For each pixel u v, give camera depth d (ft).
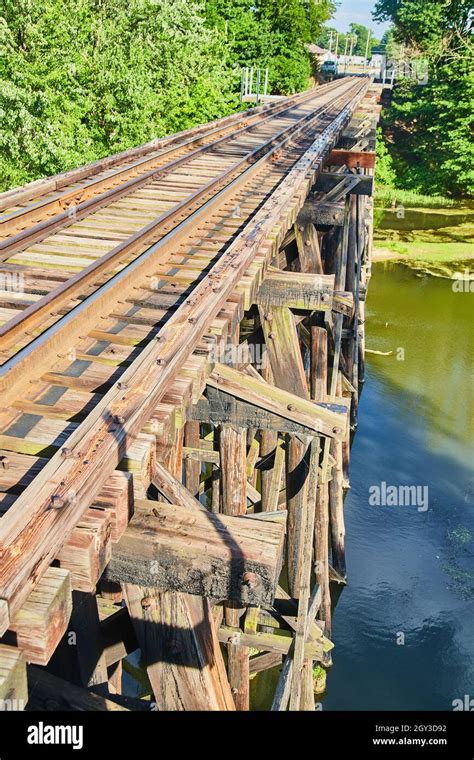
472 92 117.39
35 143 45.52
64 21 50.14
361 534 36.78
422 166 128.47
